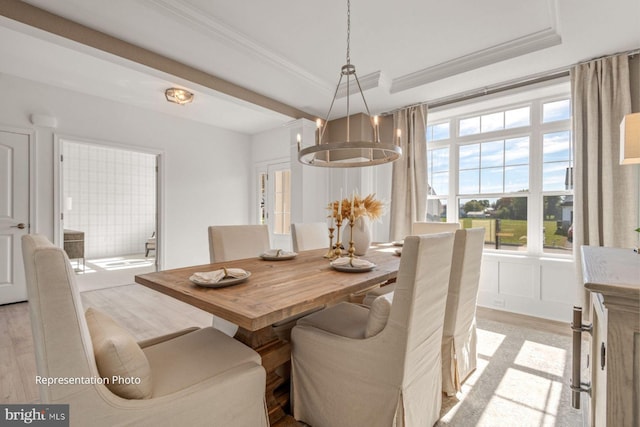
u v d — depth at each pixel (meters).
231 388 1.11
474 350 2.06
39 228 3.59
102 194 7.04
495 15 2.35
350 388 1.35
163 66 2.81
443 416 1.60
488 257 3.44
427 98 3.67
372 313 1.33
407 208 3.85
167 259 4.75
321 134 2.18
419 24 2.47
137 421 0.91
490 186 3.58
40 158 3.60
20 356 2.20
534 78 3.06
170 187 4.80
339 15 2.37
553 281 3.06
